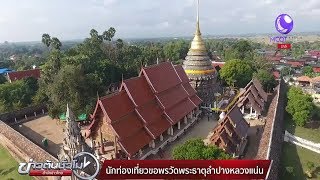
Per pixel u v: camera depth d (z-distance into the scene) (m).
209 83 76.38
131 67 99.25
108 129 45.81
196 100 66.81
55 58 76.56
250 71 94.12
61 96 62.91
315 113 71.50
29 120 72.25
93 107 63.47
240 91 81.88
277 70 127.88
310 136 59.66
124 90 48.34
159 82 55.94
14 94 78.75
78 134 39.06
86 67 80.81
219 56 184.25
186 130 59.59
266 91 90.69
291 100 68.69
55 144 56.50
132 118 47.00
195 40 76.94
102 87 70.62
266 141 43.97
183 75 67.88
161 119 52.53
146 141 46.53
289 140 55.84
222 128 45.91
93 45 107.31
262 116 67.00
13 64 178.50
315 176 43.22
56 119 71.19
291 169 42.34
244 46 147.62
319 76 120.00
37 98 75.50
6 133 57.19
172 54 145.00
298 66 160.88
